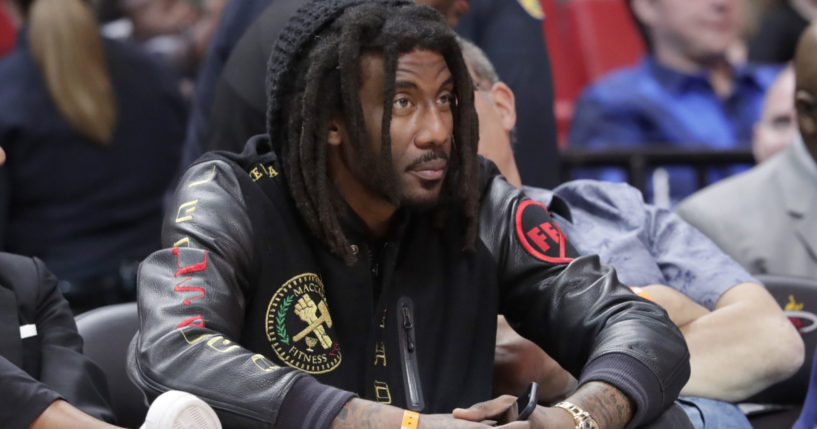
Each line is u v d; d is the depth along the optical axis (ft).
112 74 46.85
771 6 69.82
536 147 38.34
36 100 45.16
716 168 47.60
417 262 21.63
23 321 22.80
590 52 66.59
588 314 20.97
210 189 20.68
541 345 22.22
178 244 20.07
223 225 20.12
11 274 23.38
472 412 18.10
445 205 21.72
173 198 21.13
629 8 58.85
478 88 26.73
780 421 29.14
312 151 20.36
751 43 66.59
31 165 45.29
